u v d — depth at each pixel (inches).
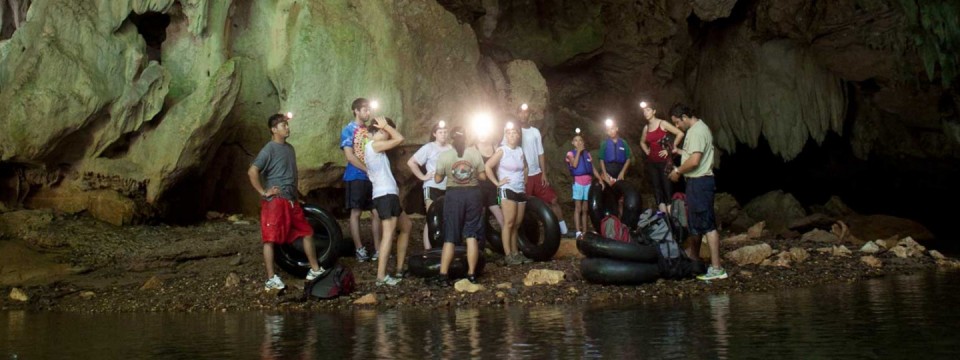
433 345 217.5
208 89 479.2
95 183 482.0
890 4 701.9
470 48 570.6
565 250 427.2
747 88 788.6
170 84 499.5
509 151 388.2
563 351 201.6
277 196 341.7
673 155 435.8
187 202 518.9
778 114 778.2
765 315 252.2
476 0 668.7
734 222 656.4
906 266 390.0
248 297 333.1
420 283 347.6
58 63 455.5
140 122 480.4
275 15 524.1
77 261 403.2
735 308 271.1
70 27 463.5
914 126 789.9
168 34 509.7
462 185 340.8
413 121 535.5
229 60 486.6
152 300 334.3
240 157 539.5
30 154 455.2
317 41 506.0
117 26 475.5
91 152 477.7
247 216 541.6
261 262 400.2
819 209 699.4
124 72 473.7
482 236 346.0
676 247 342.3
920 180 844.0
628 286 334.6
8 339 249.3
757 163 895.7
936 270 377.4
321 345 223.5
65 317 303.9
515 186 389.1
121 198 477.4
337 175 520.1
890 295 291.0
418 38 544.1
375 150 344.8
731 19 789.2
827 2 728.3
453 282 348.8
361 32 519.8
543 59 724.7
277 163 346.3
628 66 765.3
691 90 817.5
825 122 770.2
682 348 200.7
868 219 619.5
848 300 281.3
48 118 450.9
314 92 503.8
